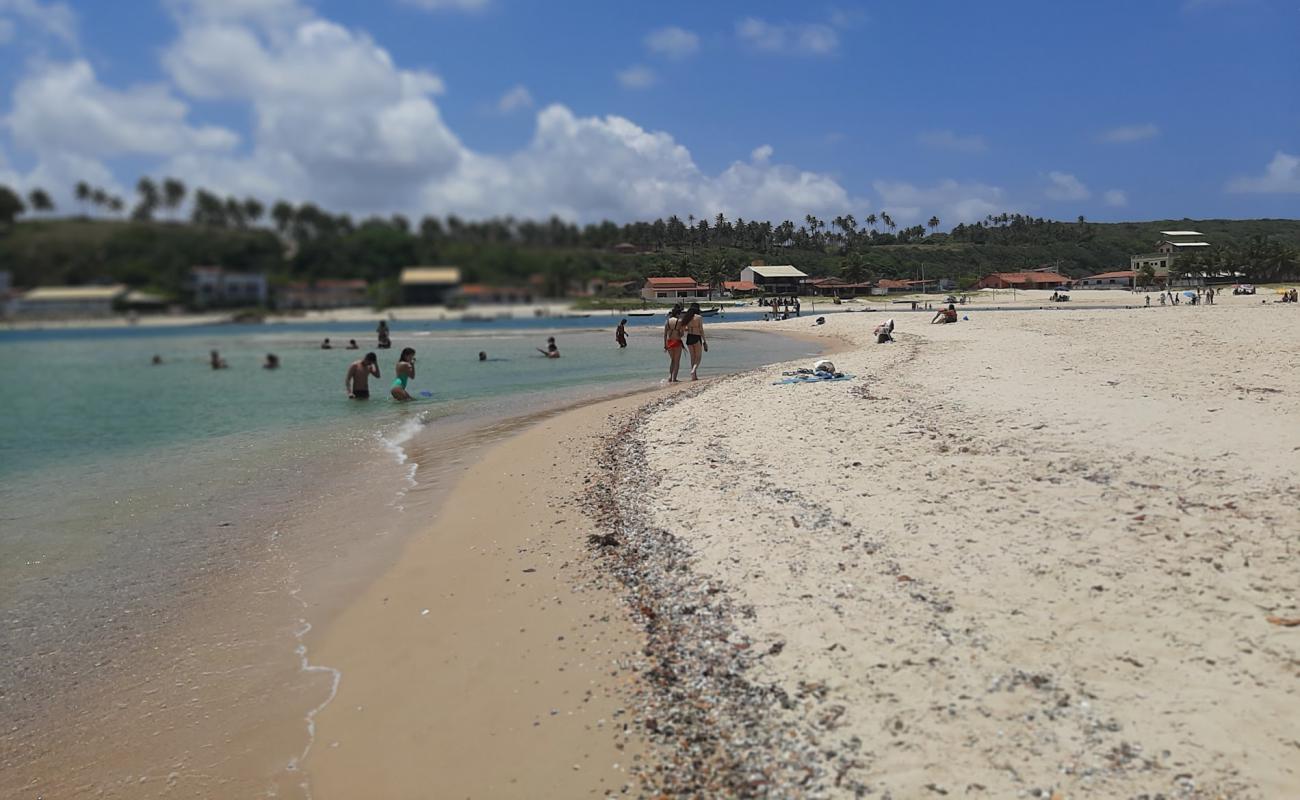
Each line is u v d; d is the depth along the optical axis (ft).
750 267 323.78
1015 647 14.90
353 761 14.05
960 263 580.71
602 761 13.28
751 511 24.70
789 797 11.71
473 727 14.75
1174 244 503.61
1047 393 40.01
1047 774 11.59
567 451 38.70
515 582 21.72
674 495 27.94
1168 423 30.32
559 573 22.06
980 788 11.45
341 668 17.60
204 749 14.76
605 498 29.09
